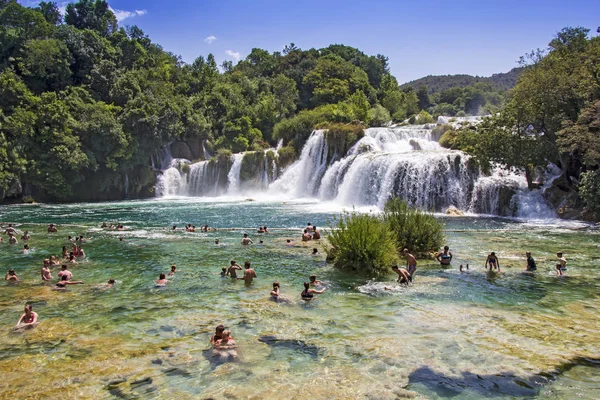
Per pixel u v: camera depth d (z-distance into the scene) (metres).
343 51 117.69
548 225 29.25
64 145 50.62
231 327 11.42
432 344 10.15
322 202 47.06
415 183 39.03
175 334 10.95
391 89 101.62
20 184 48.41
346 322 11.73
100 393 8.04
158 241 25.09
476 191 36.69
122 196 57.62
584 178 29.25
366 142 52.22
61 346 10.23
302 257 20.48
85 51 69.50
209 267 18.64
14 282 16.28
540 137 34.53
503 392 7.99
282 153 58.38
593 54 33.72
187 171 61.31
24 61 62.41
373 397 7.86
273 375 8.73
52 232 28.80
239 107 76.00
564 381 8.36
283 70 106.12
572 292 14.31
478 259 19.38
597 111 29.33
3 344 10.36
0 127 45.94
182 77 86.38
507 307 12.86
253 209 41.53
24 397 7.88
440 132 53.84
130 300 13.96
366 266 17.42
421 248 20.03
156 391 8.12
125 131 57.22
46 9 101.06
